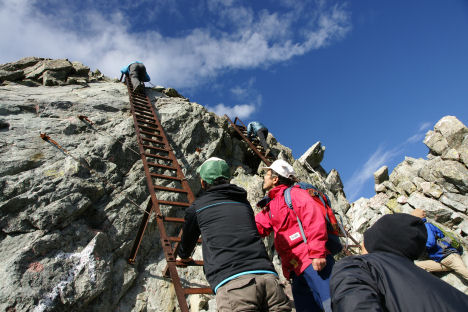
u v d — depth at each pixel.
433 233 5.66
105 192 5.99
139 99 9.49
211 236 2.73
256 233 2.84
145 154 6.17
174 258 3.76
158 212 4.39
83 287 4.43
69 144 6.61
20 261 4.26
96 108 8.30
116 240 5.40
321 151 11.40
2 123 6.40
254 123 11.07
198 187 7.71
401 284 1.58
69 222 5.07
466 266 5.52
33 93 8.22
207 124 9.45
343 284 1.58
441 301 1.49
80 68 10.68
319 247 3.10
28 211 4.89
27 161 5.69
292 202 3.51
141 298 4.96
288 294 4.89
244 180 8.43
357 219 9.23
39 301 4.03
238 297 2.41
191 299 5.16
